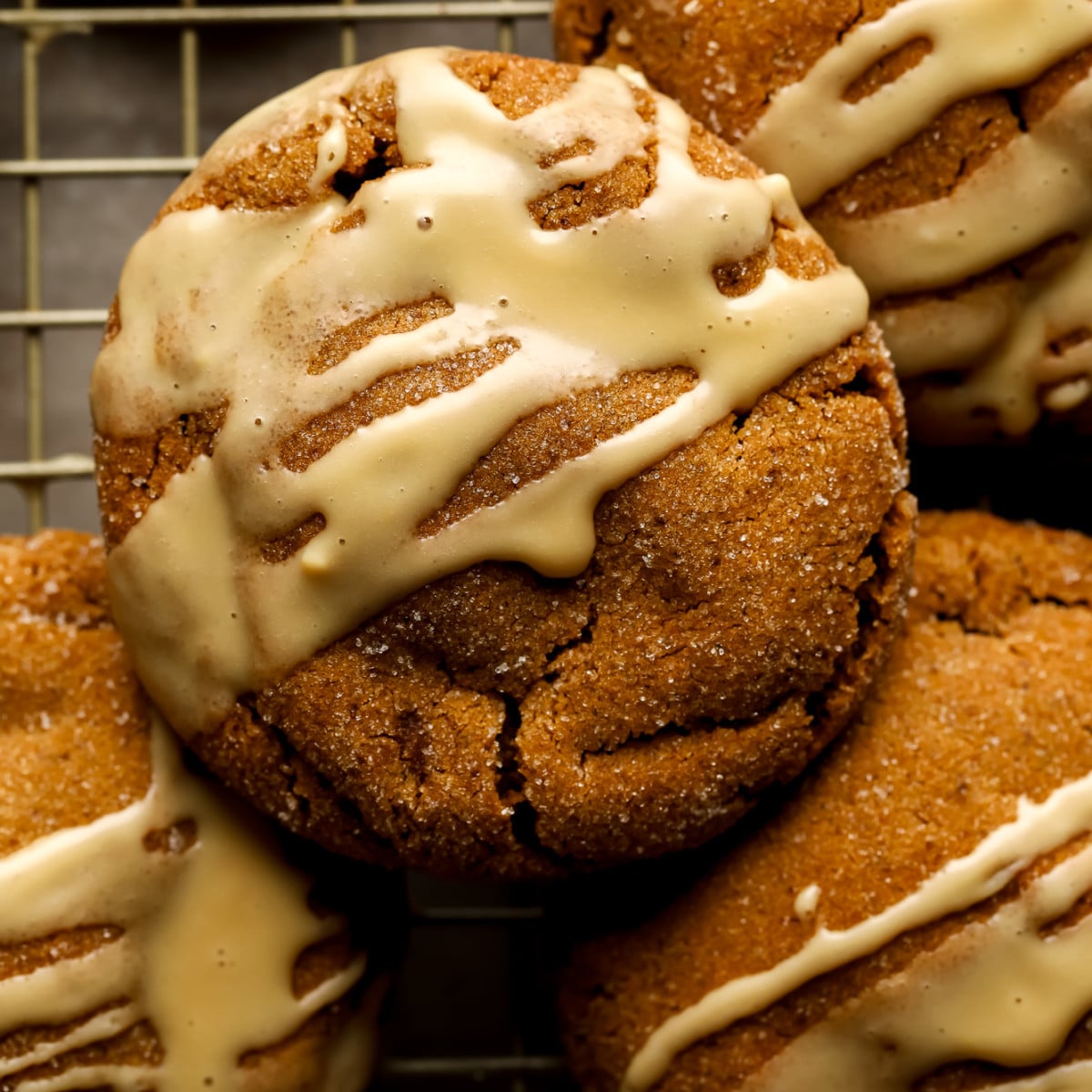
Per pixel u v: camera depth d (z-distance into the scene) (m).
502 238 0.45
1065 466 0.51
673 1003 0.47
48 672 0.47
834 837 0.46
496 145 0.45
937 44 0.46
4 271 0.54
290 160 0.46
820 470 0.45
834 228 0.47
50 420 0.54
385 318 0.45
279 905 0.47
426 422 0.45
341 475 0.45
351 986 0.47
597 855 0.46
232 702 0.46
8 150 0.54
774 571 0.45
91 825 0.47
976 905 0.46
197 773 0.47
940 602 0.48
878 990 0.46
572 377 0.45
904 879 0.46
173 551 0.46
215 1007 0.47
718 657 0.45
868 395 0.46
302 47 0.54
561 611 0.45
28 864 0.46
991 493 0.51
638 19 0.47
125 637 0.46
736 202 0.45
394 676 0.45
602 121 0.46
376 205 0.45
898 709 0.47
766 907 0.46
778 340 0.45
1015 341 0.48
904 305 0.48
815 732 0.46
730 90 0.47
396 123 0.46
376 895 0.48
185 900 0.47
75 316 0.51
